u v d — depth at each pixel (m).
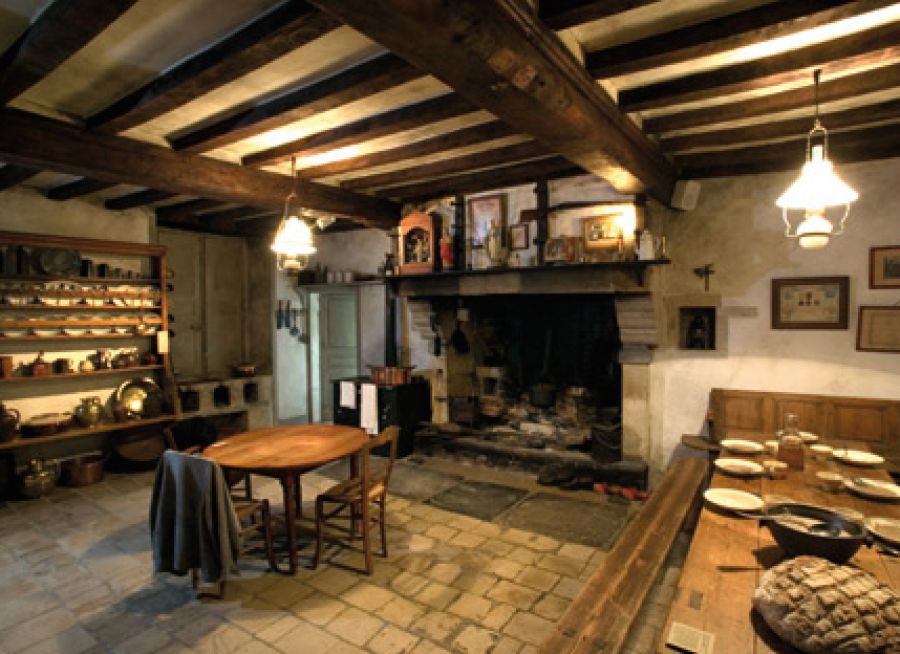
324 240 6.97
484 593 2.88
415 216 4.99
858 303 3.71
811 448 3.00
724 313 4.15
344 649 2.42
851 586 1.35
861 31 2.15
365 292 6.52
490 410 5.42
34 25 1.94
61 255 4.93
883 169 3.60
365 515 3.08
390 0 1.37
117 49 2.24
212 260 6.82
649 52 2.18
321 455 3.13
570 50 2.18
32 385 4.89
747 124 3.27
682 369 4.33
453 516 3.92
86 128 3.04
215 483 2.65
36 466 4.49
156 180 3.43
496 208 4.96
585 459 4.59
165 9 1.93
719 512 2.20
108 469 5.18
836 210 3.77
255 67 2.20
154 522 2.80
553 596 2.86
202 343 6.73
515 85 1.93
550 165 4.11
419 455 5.42
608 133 2.71
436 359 5.57
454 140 3.40
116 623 2.63
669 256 4.35
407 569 3.14
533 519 3.86
